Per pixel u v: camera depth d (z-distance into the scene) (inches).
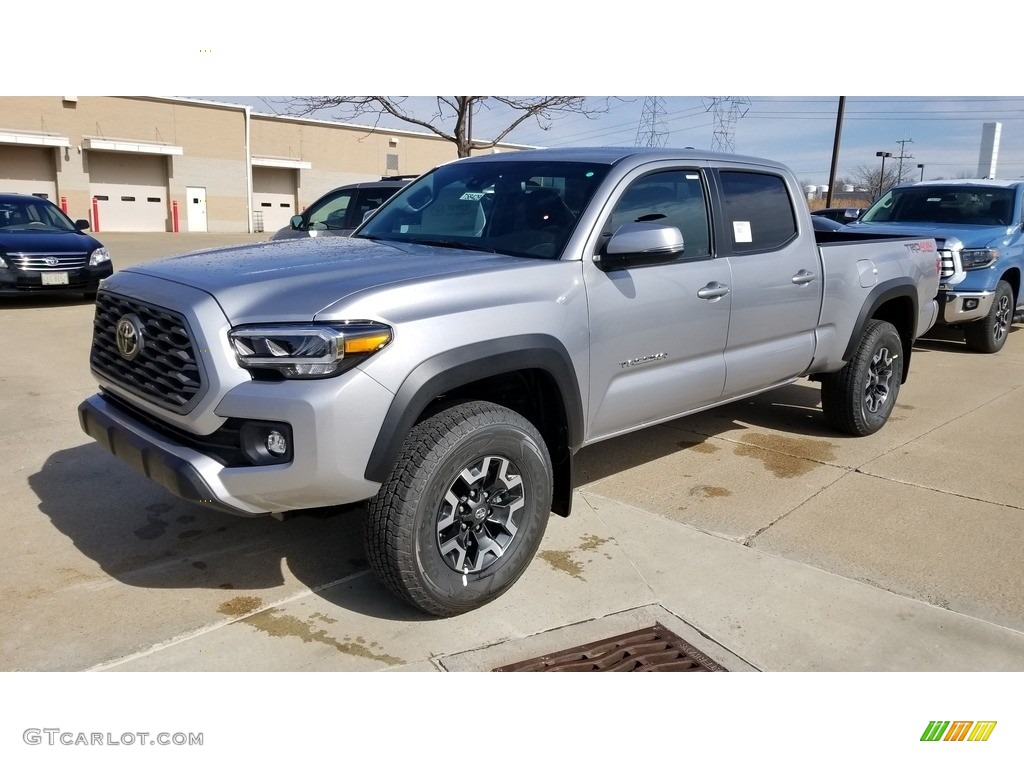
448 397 132.3
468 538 126.0
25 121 1374.3
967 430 229.6
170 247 1024.2
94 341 139.4
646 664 115.2
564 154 163.6
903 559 147.4
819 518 165.2
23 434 205.2
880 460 201.9
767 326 180.7
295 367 107.6
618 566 142.9
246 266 127.9
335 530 155.3
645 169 155.3
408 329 113.6
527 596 132.3
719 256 168.6
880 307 230.8
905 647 120.5
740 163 179.8
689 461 199.3
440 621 124.6
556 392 135.6
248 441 110.3
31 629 118.9
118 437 123.0
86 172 1449.3
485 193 161.5
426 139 1964.8
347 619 124.4
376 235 168.6
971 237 342.3
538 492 130.0
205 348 110.4
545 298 131.4
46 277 407.5
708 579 138.9
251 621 123.1
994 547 152.7
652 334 152.0
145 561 140.7
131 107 1488.7
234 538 150.7
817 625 125.7
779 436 221.8
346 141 1827.0
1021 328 448.1
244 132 1633.9
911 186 401.7
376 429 110.5
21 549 143.5
